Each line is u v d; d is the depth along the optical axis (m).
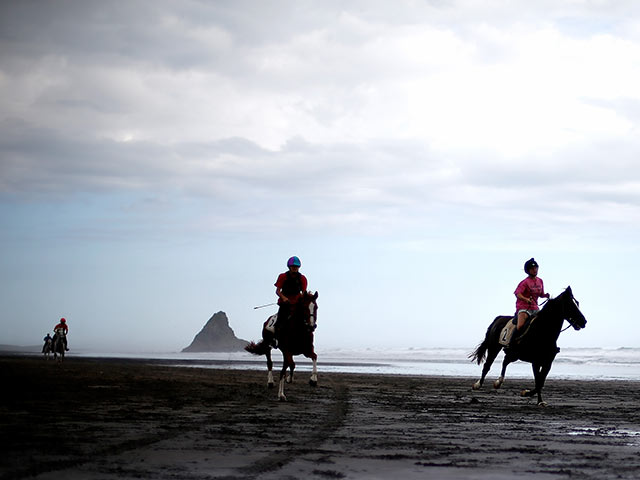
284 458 7.24
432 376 32.16
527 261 15.55
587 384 25.48
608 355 80.75
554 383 26.06
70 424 10.02
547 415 12.67
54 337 43.06
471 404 15.11
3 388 17.36
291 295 15.57
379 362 68.38
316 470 6.57
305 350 15.58
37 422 10.21
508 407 14.44
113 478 6.09
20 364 37.22
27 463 6.74
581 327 14.59
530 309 15.38
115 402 13.95
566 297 14.70
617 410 13.93
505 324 16.73
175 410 12.51
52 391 16.70
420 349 109.06
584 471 6.65
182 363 53.16
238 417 11.40
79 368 33.16
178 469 6.55
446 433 9.70
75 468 6.54
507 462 7.18
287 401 15.04
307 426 10.31
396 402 15.43
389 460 7.23
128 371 31.03
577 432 9.96
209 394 16.62
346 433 9.55
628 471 6.65
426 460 7.26
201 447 7.97
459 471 6.63
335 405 14.35
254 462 6.98
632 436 9.52
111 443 8.16
